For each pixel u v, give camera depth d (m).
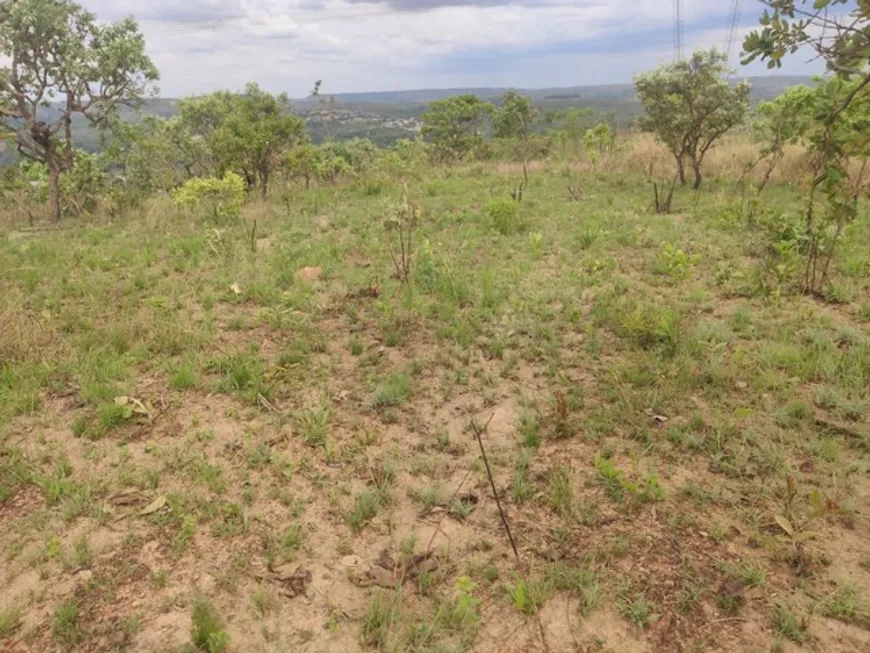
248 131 14.68
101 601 2.72
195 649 2.45
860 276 6.10
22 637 2.55
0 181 18.59
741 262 6.83
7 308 5.72
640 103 11.71
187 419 4.16
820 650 2.38
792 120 10.27
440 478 3.52
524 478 3.48
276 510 3.30
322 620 2.62
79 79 16.12
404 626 2.54
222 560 2.96
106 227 11.37
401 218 8.17
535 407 4.16
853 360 4.40
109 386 4.48
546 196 11.26
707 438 3.72
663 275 6.61
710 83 10.84
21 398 4.32
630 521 3.12
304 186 15.27
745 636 2.46
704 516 3.13
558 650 2.44
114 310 6.23
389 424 4.08
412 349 5.11
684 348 4.70
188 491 3.41
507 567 2.87
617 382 4.30
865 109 4.60
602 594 2.67
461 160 19.75
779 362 4.55
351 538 3.10
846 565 2.77
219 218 10.92
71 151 16.67
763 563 2.81
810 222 6.29
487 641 2.49
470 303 6.05
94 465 3.68
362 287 6.52
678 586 2.71
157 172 18.72
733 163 12.63
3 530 3.17
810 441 3.62
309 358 5.00
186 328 5.46
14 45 14.74
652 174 13.10
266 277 7.07
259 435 3.95
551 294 6.04
